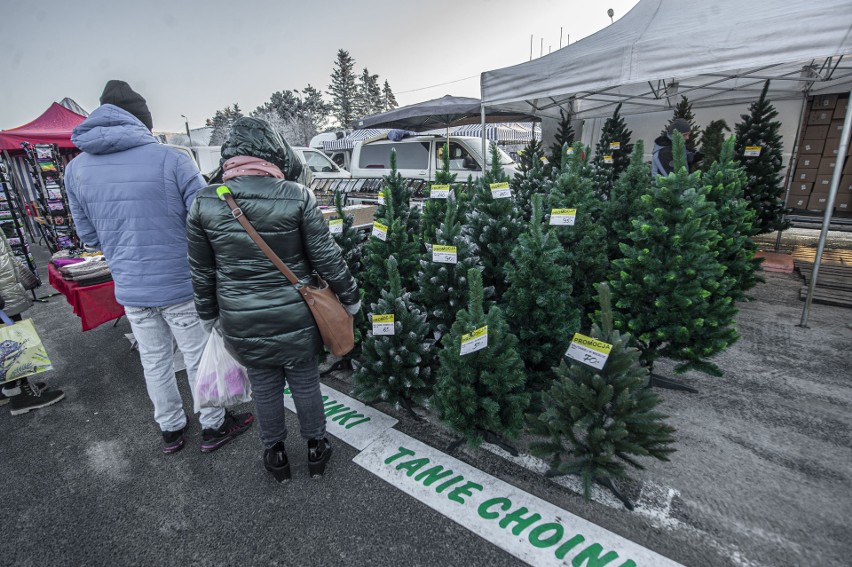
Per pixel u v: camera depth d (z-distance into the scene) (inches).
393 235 137.2
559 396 81.0
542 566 71.6
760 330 161.5
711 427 107.0
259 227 73.2
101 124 85.7
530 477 92.5
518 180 273.1
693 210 104.4
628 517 81.0
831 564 70.1
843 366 133.6
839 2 127.3
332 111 2682.1
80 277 137.0
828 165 332.5
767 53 141.6
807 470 91.3
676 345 111.0
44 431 117.3
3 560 77.3
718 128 308.0
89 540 81.0
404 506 85.8
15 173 415.2
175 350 165.5
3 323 124.5
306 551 76.5
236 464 100.6
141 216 88.2
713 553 72.8
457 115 486.6
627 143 357.7
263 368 80.9
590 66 182.2
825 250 267.3
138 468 100.6
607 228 155.9
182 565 75.0
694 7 171.8
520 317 105.2
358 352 137.1
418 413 118.3
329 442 101.0
